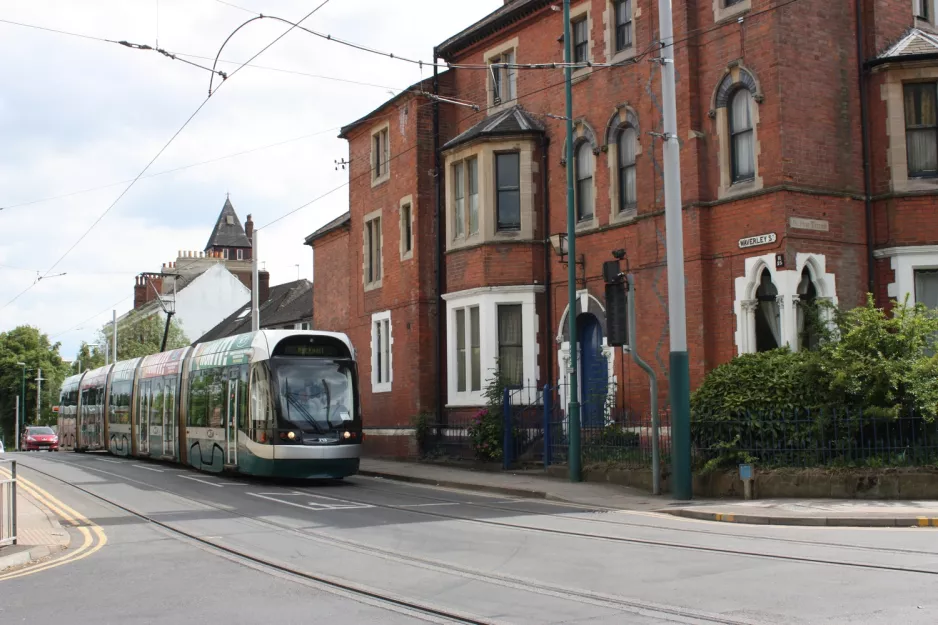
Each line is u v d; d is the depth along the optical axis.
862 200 19.52
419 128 28.45
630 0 22.39
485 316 24.70
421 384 27.88
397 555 11.00
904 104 19.56
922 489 14.84
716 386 17.11
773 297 18.61
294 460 20.45
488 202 24.86
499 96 26.73
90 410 40.44
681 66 20.19
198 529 13.89
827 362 16.02
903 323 16.11
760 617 7.39
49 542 12.85
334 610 8.23
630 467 18.67
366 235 32.38
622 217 22.14
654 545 11.28
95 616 8.30
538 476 21.09
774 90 18.53
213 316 72.75
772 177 18.50
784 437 15.97
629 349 17.22
